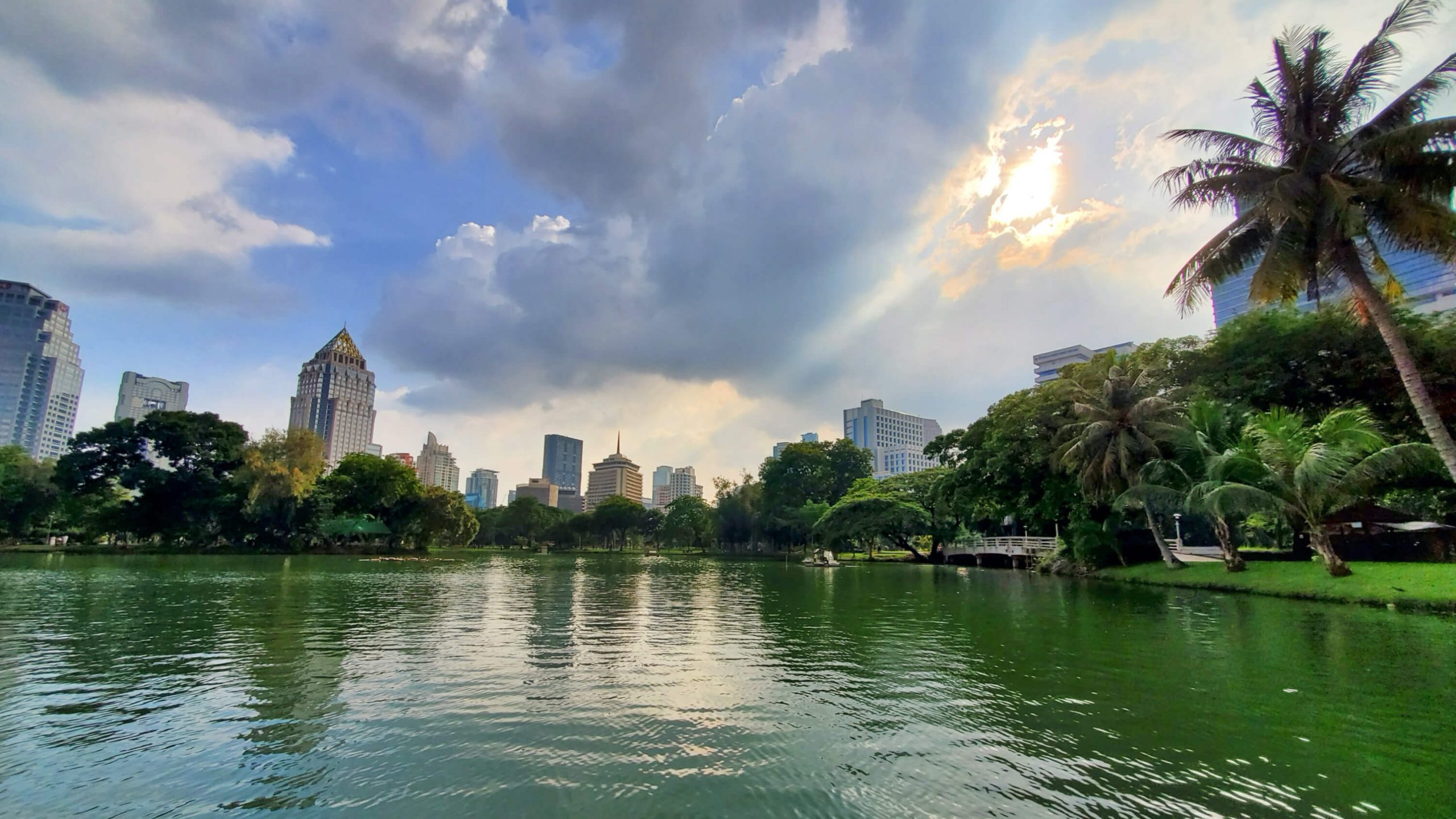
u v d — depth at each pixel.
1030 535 66.50
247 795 7.02
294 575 40.28
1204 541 53.25
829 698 11.00
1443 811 6.69
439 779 7.45
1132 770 7.77
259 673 12.60
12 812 6.58
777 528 100.25
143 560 53.84
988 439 50.19
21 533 77.69
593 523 128.88
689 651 15.38
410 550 95.38
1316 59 20.31
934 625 19.69
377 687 11.59
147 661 13.65
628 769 7.78
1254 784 7.39
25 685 11.57
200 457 76.81
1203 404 32.53
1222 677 12.31
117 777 7.48
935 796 7.07
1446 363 28.78
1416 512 34.44
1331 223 19.83
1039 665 13.52
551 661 14.02
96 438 72.69
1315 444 25.84
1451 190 18.67
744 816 6.54
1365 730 9.20
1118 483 36.62
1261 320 33.62
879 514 68.44
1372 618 19.91
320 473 85.44
